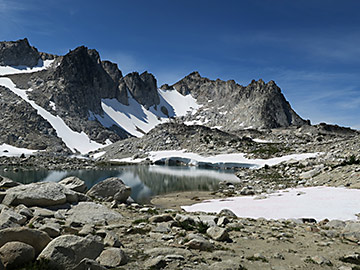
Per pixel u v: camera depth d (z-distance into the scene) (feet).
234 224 51.34
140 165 290.35
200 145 343.46
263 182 145.28
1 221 36.40
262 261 32.14
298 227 53.57
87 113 622.13
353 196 81.92
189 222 48.88
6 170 196.75
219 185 148.36
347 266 31.40
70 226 42.91
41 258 26.43
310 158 209.67
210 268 28.58
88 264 25.71
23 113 456.45
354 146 194.49
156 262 28.84
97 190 82.53
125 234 41.27
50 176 173.68
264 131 541.34
